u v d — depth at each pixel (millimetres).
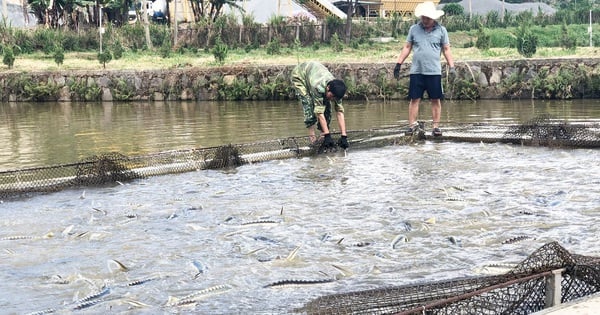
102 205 6773
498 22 38781
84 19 39062
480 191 6891
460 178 7594
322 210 6281
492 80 20688
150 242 5414
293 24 33062
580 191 6734
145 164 8516
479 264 4691
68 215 6383
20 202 7062
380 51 29922
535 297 3664
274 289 4328
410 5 48250
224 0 35312
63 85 23797
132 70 23516
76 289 4414
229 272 4668
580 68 20109
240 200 6805
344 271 4629
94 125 15281
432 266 4688
